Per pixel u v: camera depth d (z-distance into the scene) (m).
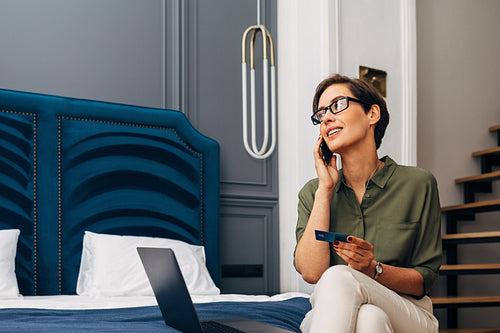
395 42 3.78
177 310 1.31
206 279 2.94
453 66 4.36
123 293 2.64
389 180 1.57
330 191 1.60
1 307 1.98
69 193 2.98
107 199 3.08
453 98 4.34
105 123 3.13
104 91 3.24
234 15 3.72
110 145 3.12
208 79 3.59
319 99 1.68
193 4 3.57
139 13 3.38
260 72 3.79
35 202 2.89
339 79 1.64
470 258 4.18
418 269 1.50
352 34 3.59
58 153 2.98
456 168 4.29
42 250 2.87
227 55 3.67
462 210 3.95
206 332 1.30
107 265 2.72
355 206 1.59
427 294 1.54
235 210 3.59
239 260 3.58
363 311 1.16
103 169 3.09
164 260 1.30
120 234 3.10
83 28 3.21
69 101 3.03
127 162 3.16
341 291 1.17
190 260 2.98
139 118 3.22
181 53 3.49
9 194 2.84
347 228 1.61
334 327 1.14
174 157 3.31
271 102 3.79
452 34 4.38
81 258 2.93
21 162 2.88
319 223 1.57
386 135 3.65
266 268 3.67
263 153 3.75
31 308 1.93
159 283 1.37
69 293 2.91
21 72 3.03
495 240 3.50
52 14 3.13
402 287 1.42
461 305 3.52
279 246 3.75
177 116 3.35
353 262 1.35
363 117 1.59
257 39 3.79
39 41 3.09
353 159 1.59
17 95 2.90
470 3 4.52
